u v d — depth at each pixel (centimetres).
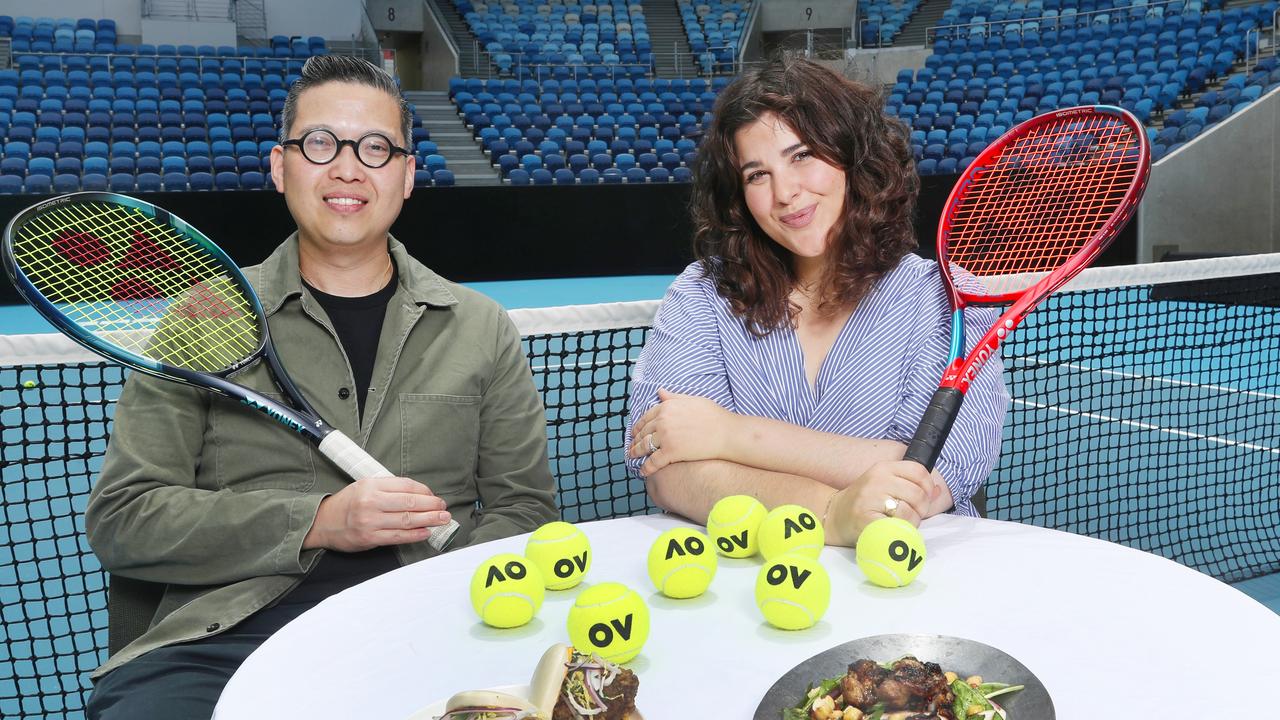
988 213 219
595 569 146
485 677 113
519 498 204
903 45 1931
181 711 151
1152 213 1161
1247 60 1453
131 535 173
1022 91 1549
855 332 184
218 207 1049
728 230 187
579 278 1215
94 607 290
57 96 1404
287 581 177
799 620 121
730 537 148
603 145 1466
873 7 2027
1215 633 115
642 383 190
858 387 182
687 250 1214
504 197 1154
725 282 189
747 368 188
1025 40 1759
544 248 1175
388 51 1675
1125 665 108
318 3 1738
